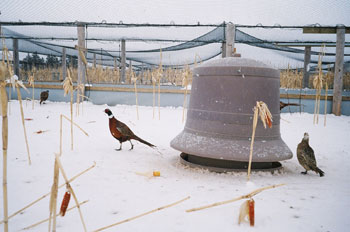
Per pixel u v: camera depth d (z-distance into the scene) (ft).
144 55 59.82
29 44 53.67
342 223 7.30
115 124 15.65
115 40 45.09
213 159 12.98
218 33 39.52
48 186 9.77
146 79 54.19
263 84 12.61
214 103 12.92
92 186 9.96
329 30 37.47
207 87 13.24
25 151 14.85
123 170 12.13
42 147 15.92
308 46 45.06
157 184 10.41
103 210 7.93
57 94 42.88
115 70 55.11
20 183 10.01
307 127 26.81
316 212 8.04
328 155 16.19
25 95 43.45
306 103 39.75
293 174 12.59
